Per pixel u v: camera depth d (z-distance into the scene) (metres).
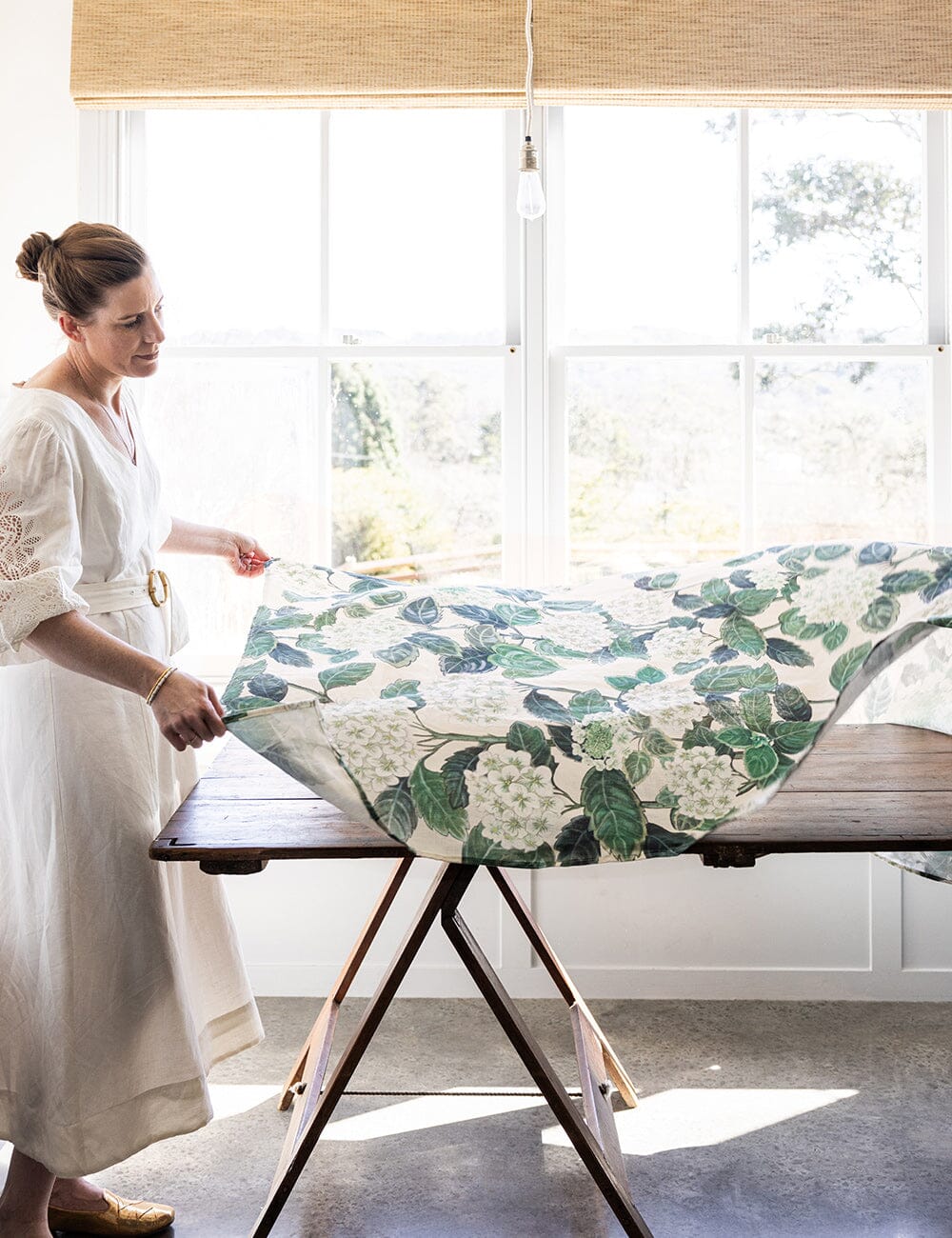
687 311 3.01
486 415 3.03
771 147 2.98
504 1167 2.25
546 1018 2.89
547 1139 2.36
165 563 3.07
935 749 2.14
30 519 1.76
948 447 2.98
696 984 3.01
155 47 2.74
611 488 3.03
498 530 3.05
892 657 1.75
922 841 1.58
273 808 1.80
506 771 1.62
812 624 1.86
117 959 1.92
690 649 1.93
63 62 2.87
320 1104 1.79
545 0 2.72
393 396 3.03
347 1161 2.28
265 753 1.61
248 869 1.59
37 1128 1.92
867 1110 2.43
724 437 3.02
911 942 2.99
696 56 2.73
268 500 3.06
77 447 1.87
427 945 3.02
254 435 3.04
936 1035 2.78
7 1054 1.96
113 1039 1.92
